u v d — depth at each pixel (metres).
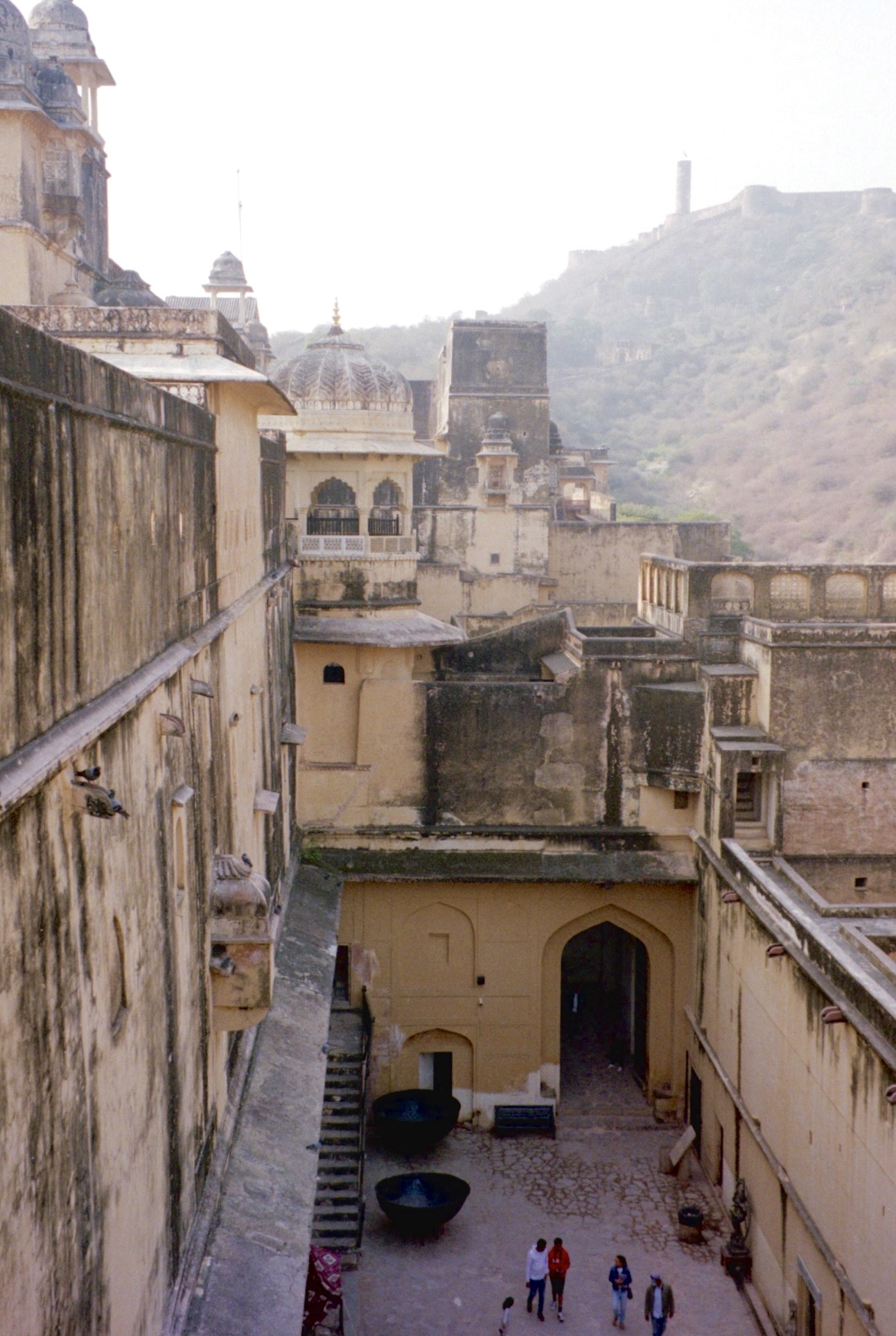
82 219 18.95
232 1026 10.97
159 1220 8.34
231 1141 11.70
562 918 20.36
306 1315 13.88
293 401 21.20
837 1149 12.95
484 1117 20.48
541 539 37.94
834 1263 12.81
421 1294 15.78
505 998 20.42
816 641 18.58
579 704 20.11
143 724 7.82
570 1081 21.92
